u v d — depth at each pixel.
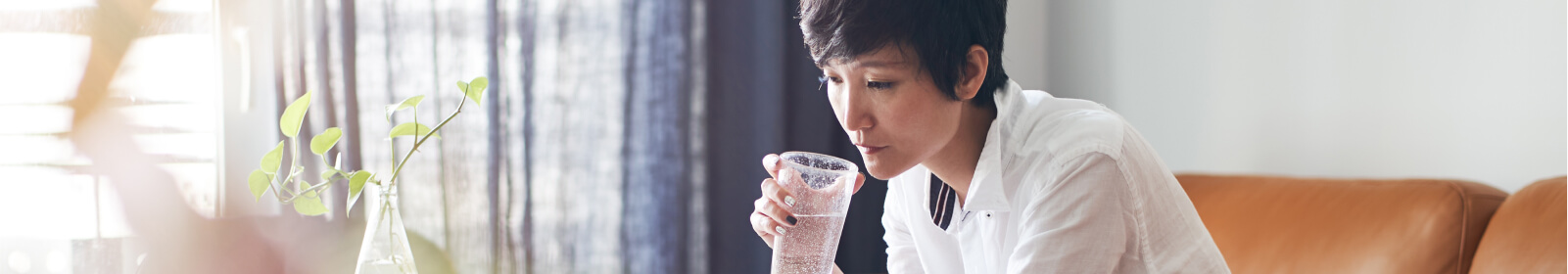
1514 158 1.40
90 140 1.80
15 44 1.75
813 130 2.33
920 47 0.71
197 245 1.88
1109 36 2.24
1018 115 0.85
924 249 1.03
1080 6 2.34
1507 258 1.12
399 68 2.04
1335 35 1.69
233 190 1.91
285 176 1.93
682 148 2.24
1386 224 1.27
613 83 2.21
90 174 1.80
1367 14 1.63
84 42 1.79
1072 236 0.72
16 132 1.75
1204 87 1.97
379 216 0.83
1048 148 0.78
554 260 2.19
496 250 2.11
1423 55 1.54
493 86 2.10
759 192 2.28
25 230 1.77
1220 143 1.93
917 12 0.70
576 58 2.19
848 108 0.73
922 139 0.74
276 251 1.94
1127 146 0.76
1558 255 1.05
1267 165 1.82
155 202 1.85
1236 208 1.50
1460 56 1.48
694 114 2.27
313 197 0.89
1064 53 2.39
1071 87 2.37
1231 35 1.90
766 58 2.26
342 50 1.97
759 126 2.26
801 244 0.75
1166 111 2.07
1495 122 1.43
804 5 0.75
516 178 2.14
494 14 2.10
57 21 1.77
